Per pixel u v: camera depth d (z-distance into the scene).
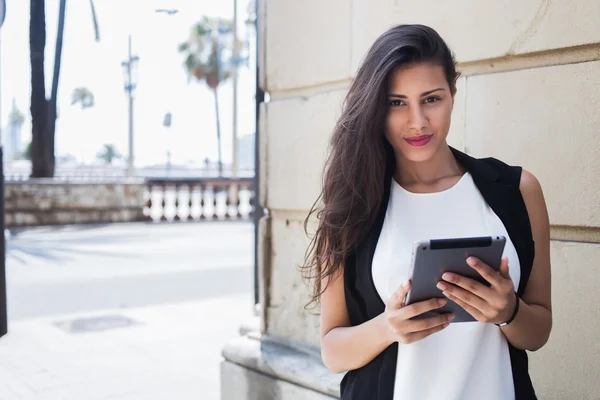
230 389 3.07
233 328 5.80
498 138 2.21
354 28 2.60
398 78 1.39
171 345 5.21
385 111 1.43
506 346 1.42
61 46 19.78
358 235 1.48
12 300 7.01
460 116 2.32
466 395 1.39
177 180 17.34
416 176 1.52
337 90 2.67
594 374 2.03
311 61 2.77
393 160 1.53
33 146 19.67
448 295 1.23
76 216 16.09
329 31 2.69
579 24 2.00
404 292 1.25
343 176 1.49
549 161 2.09
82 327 5.80
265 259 3.04
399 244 1.45
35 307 6.66
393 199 1.50
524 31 2.12
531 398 1.43
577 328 2.06
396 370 1.43
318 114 2.74
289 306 2.94
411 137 1.42
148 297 7.21
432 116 1.40
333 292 1.54
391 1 2.47
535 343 1.41
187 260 10.11
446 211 1.46
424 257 1.21
